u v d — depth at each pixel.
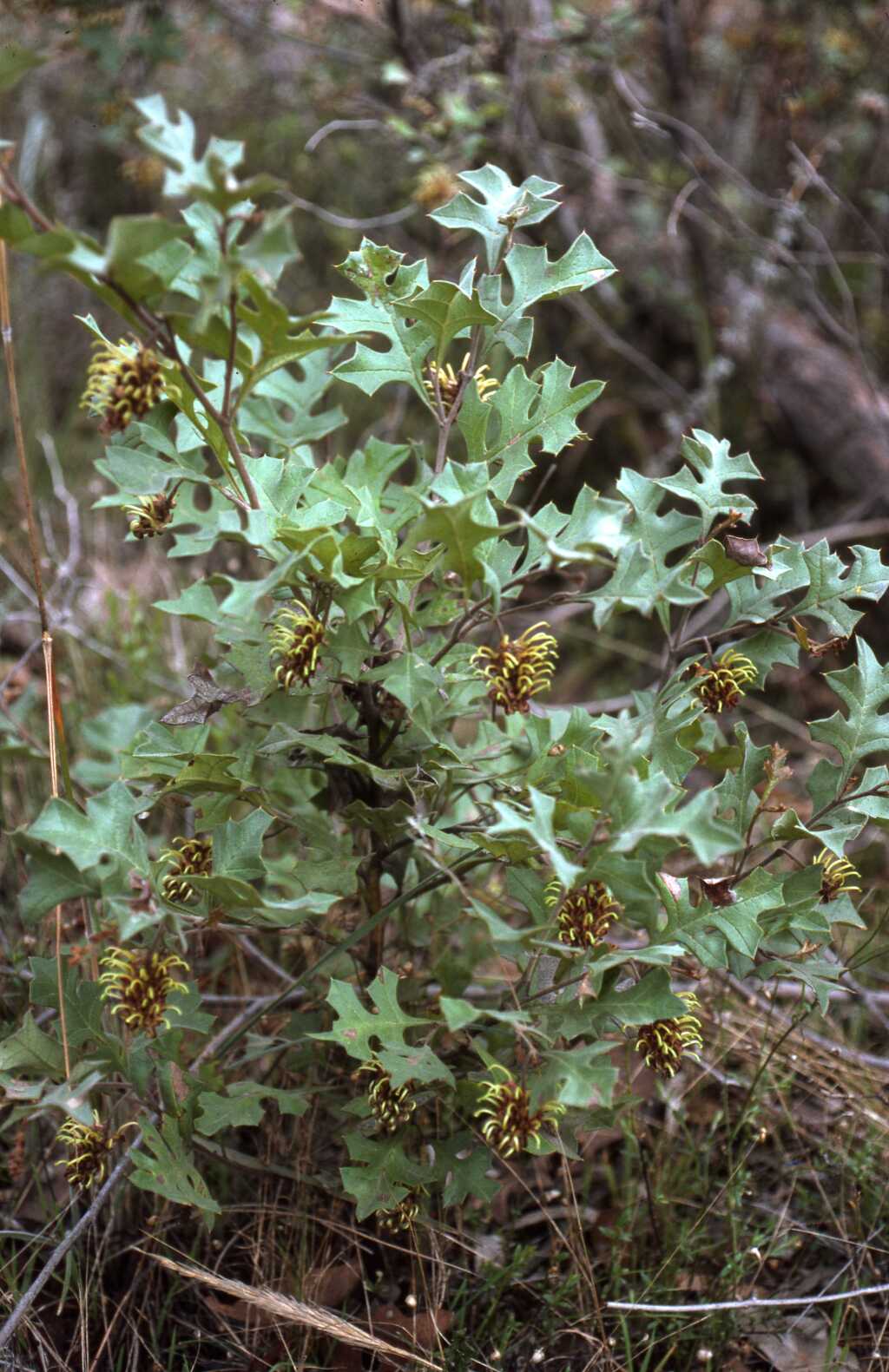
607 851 0.82
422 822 0.87
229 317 0.83
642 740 0.87
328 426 0.96
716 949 0.89
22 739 1.14
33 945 1.04
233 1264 0.97
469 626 0.89
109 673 1.28
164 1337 0.96
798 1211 1.02
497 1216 1.02
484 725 0.93
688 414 1.63
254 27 1.62
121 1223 0.97
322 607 0.87
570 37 1.47
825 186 1.45
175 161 0.78
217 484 0.85
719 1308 0.90
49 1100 0.84
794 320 1.76
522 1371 0.94
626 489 0.90
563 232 1.75
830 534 1.50
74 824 0.83
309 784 0.99
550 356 1.83
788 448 1.73
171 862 0.86
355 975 0.97
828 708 1.48
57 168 1.99
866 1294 0.96
